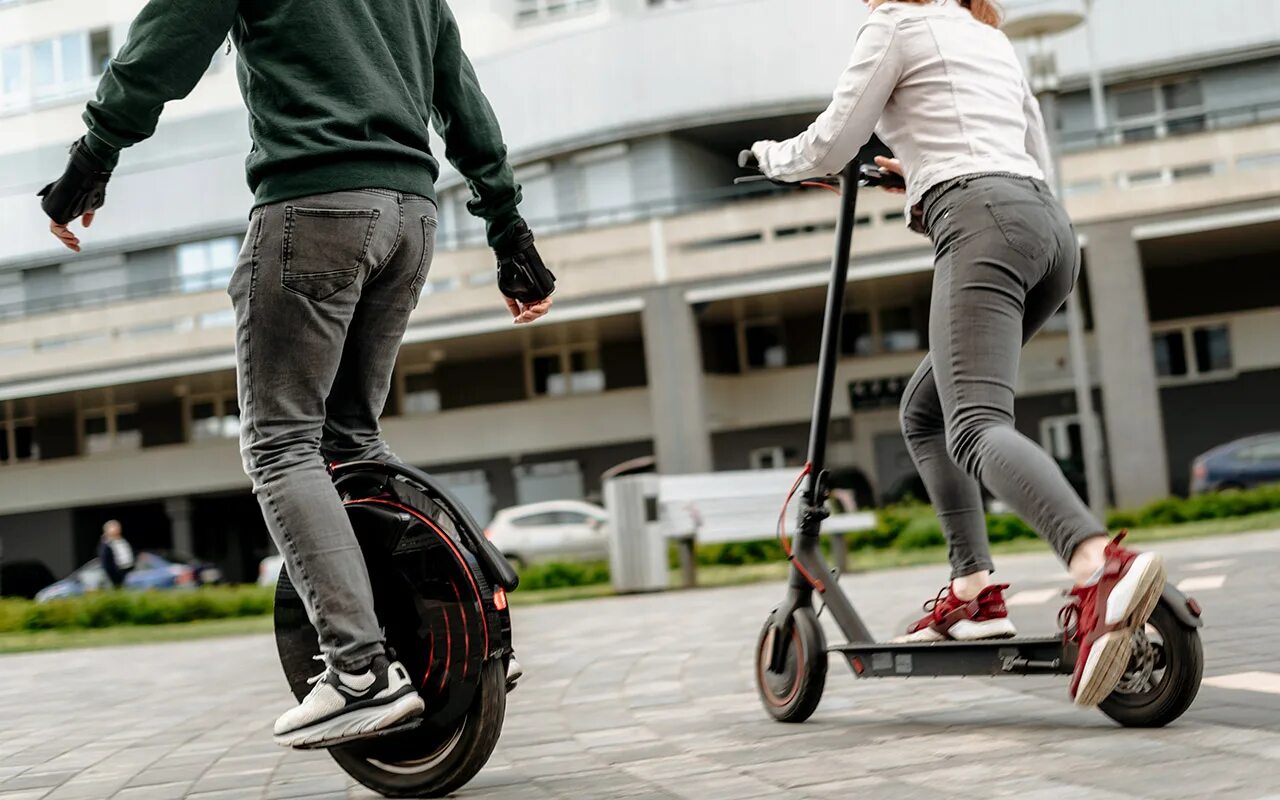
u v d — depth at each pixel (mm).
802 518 3352
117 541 22969
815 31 25422
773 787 2449
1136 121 26516
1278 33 25375
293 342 2469
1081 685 2455
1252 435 25047
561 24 27688
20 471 30219
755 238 24766
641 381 26797
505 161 2939
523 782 2746
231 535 31531
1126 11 26188
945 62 2988
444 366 27984
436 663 2590
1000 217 2852
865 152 9297
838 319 3291
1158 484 20859
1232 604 5312
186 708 5297
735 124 25797
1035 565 10422
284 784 3012
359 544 2658
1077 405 25047
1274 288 24984
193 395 29812
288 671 2705
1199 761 2316
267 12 2475
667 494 12797
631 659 5727
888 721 3234
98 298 31094
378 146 2473
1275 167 20812
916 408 3229
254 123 2494
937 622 3188
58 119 31609
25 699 6336
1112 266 21250
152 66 2381
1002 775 2359
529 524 21703
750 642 6039
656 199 25797
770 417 26578
